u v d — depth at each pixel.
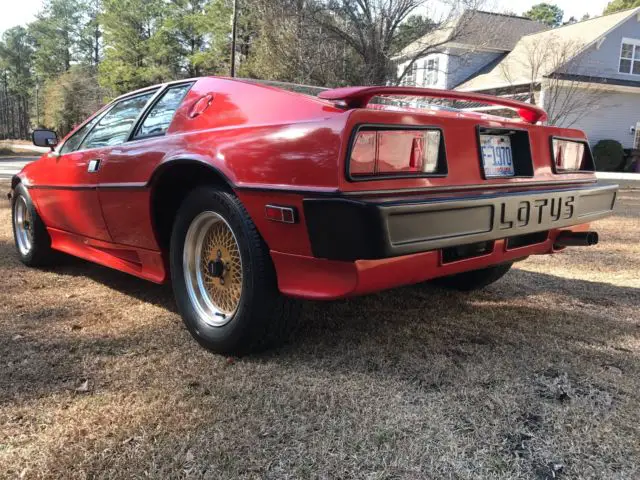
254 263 2.29
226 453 1.75
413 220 2.00
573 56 20.56
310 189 2.02
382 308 3.29
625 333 2.89
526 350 2.62
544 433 1.88
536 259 4.90
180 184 2.81
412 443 1.80
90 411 2.01
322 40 16.47
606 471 1.67
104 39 42.19
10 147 43.28
